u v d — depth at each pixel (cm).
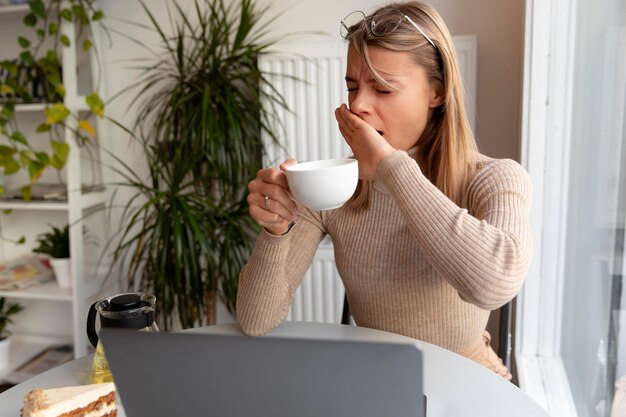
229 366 58
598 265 135
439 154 112
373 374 55
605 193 128
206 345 58
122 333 59
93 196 242
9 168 232
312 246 123
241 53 211
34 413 74
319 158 216
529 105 165
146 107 239
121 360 60
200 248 212
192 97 213
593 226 140
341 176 77
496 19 201
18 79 238
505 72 203
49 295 234
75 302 233
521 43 199
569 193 167
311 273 221
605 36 127
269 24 222
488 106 206
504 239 86
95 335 99
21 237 272
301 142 217
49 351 264
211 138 203
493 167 106
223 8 213
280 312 111
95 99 224
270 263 105
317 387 57
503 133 206
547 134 166
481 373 94
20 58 238
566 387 163
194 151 205
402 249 113
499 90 204
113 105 246
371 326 123
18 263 259
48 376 98
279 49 213
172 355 59
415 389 55
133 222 207
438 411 83
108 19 240
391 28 100
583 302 150
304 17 218
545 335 178
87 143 250
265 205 96
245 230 229
